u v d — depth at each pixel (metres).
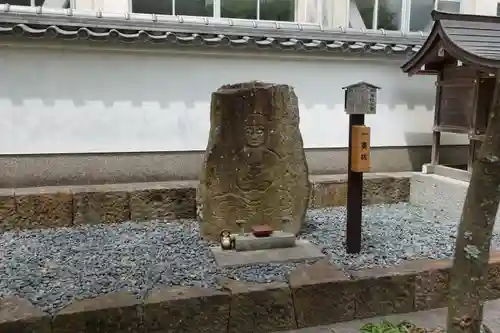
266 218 5.05
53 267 4.15
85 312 3.23
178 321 3.45
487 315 4.01
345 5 7.86
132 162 6.24
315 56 6.63
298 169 5.09
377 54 6.72
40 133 5.81
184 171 6.47
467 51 5.19
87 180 6.08
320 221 5.80
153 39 5.64
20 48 5.55
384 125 7.22
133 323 3.34
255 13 7.57
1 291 3.59
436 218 6.04
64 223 5.52
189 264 4.26
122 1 6.77
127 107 6.11
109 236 5.16
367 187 6.71
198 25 5.95
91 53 5.84
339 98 6.96
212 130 4.86
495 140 2.00
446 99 6.32
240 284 3.73
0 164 5.71
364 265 4.24
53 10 5.46
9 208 5.30
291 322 3.74
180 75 6.25
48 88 5.75
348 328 3.76
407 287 4.02
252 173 4.94
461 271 2.16
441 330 3.57
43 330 3.15
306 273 3.96
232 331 3.60
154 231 5.37
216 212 4.91
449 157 7.52
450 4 8.38
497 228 5.52
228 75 6.44
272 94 4.89
